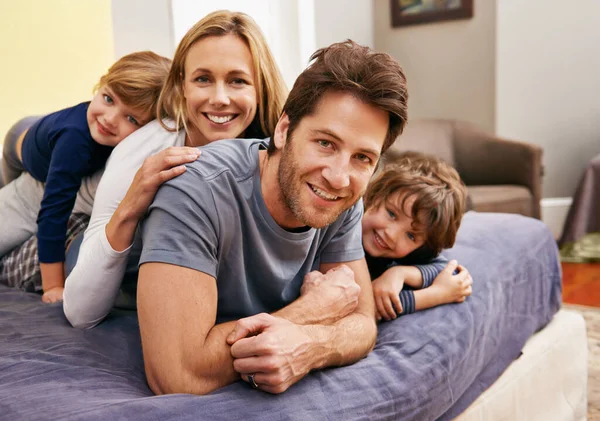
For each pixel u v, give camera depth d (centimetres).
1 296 160
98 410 87
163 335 94
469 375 136
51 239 159
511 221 191
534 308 172
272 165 105
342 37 429
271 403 96
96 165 167
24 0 248
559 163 450
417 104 479
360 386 108
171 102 148
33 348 115
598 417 195
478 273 157
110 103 159
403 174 144
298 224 110
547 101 441
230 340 98
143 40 263
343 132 95
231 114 144
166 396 92
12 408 90
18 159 204
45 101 260
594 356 237
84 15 263
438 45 459
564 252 403
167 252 95
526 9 429
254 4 320
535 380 165
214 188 101
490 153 383
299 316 109
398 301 135
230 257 106
